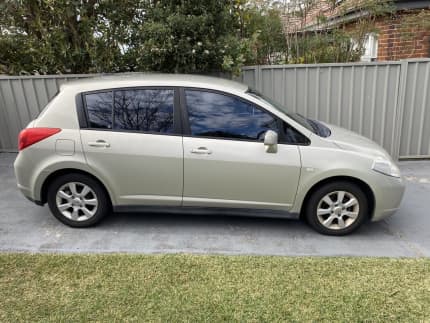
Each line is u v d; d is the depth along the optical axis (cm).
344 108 635
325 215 389
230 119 374
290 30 712
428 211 452
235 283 306
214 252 360
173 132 376
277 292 294
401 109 621
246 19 646
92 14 671
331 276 316
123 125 380
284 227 414
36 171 388
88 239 387
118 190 390
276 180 372
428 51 779
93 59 655
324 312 272
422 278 312
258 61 704
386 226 416
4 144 710
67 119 382
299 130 371
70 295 292
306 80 627
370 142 421
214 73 607
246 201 384
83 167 383
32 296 291
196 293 293
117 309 276
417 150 645
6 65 718
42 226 418
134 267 330
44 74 689
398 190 378
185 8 557
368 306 278
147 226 417
